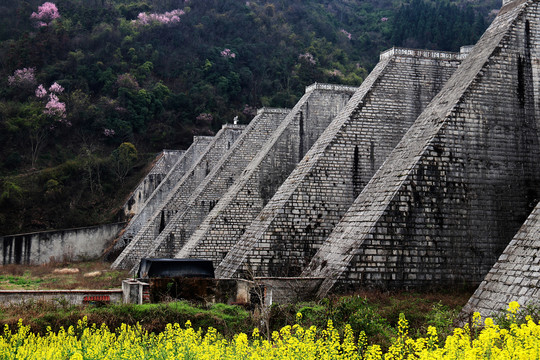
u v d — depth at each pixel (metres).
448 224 24.59
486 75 25.86
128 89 92.94
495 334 10.81
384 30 119.56
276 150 41.94
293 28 114.94
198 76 100.56
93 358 14.09
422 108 33.62
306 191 31.94
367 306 19.33
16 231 69.81
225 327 19.86
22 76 91.31
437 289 24.06
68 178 77.56
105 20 107.38
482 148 25.34
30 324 19.12
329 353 13.27
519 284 17.34
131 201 75.88
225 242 40.81
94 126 88.31
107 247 64.81
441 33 106.56
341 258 24.56
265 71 102.44
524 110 26.02
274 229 31.20
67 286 36.34
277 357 12.91
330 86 43.19
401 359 12.32
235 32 110.19
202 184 53.62
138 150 90.75
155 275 28.28
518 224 25.22
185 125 95.00
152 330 19.58
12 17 104.38
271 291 23.66
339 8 135.12
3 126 83.44
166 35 106.56
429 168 24.72
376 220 24.12
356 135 32.91
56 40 98.19
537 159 25.84
